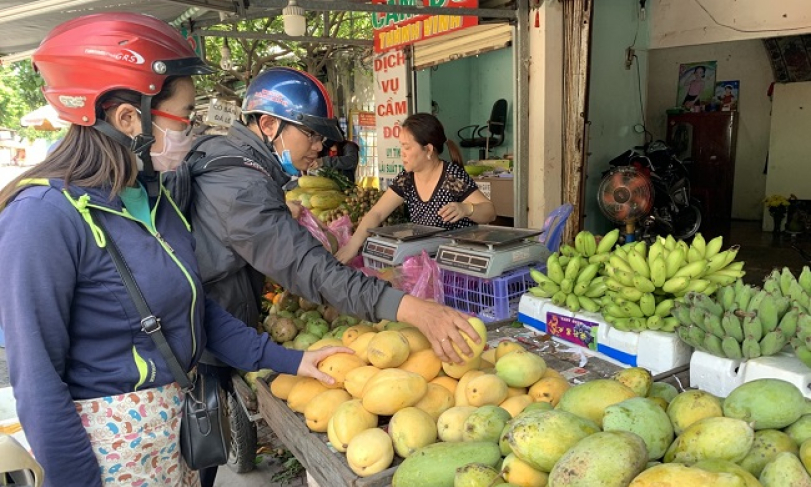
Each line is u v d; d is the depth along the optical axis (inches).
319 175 203.8
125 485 55.1
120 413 53.8
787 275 72.6
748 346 66.1
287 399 72.1
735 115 357.4
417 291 103.0
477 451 51.3
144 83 51.1
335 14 324.2
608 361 81.4
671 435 47.0
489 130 304.0
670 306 76.5
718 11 199.8
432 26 219.9
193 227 77.9
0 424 83.7
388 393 59.3
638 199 190.9
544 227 119.5
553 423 45.4
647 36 224.4
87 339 52.1
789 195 347.6
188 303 56.7
